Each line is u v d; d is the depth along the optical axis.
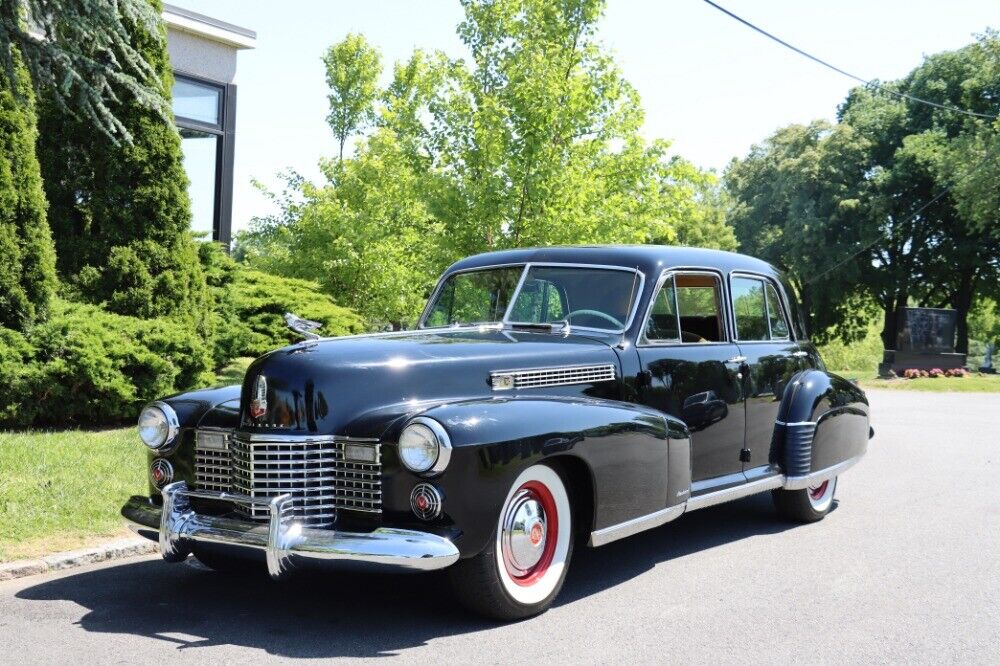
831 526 6.62
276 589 4.89
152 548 5.70
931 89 42.28
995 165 35.28
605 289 5.50
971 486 8.36
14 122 8.78
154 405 4.81
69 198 10.27
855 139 43.31
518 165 12.03
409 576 5.18
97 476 6.89
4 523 5.77
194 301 10.93
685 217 14.05
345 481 4.17
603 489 4.49
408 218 18.19
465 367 4.57
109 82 10.01
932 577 5.22
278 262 19.48
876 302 45.16
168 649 3.93
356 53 23.11
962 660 3.91
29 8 7.91
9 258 8.73
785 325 6.74
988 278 43.09
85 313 9.47
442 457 3.88
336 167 20.00
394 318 18.19
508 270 5.85
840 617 4.48
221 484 4.54
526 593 4.35
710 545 6.02
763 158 47.22
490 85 12.97
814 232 41.97
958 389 24.77
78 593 4.80
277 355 4.41
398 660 3.82
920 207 42.22
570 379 4.92
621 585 5.04
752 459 6.09
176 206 10.70
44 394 8.65
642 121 12.98
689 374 5.58
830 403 6.55
